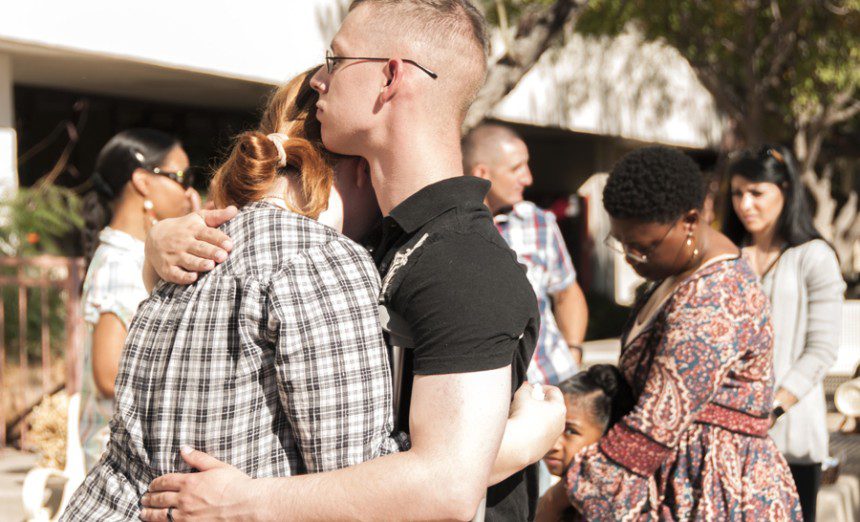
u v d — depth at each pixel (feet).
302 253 4.96
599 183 58.54
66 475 11.25
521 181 14.44
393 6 5.18
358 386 4.77
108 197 10.46
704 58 47.52
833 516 13.20
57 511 11.63
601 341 48.83
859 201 68.44
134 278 9.89
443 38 5.16
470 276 4.72
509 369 4.75
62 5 23.40
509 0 35.09
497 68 16.31
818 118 51.39
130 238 10.16
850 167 68.59
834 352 11.45
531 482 5.98
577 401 7.95
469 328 4.61
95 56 24.82
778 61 46.93
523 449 5.19
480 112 16.02
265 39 28.37
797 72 48.39
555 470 8.04
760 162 11.97
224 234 5.09
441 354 4.63
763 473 7.59
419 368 4.70
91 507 5.11
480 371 4.60
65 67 27.55
